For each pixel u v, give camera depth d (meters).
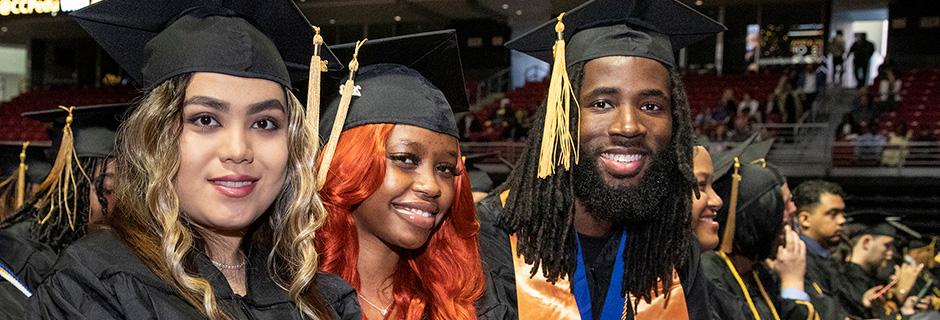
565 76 2.24
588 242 2.40
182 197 1.65
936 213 11.60
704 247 2.90
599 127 2.22
